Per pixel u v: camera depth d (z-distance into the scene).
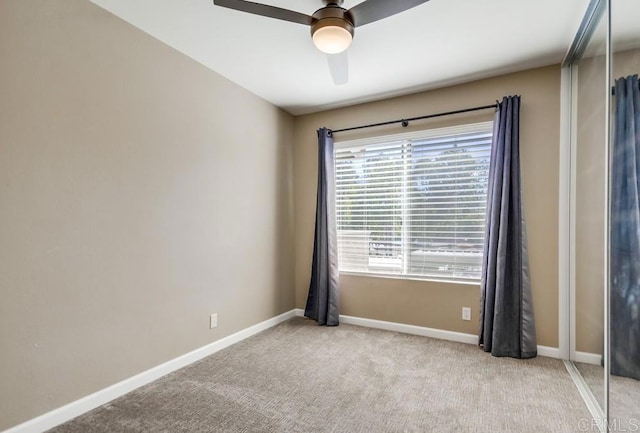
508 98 2.74
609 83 1.70
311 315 3.81
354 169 3.66
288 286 3.89
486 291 2.81
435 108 3.21
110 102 2.07
